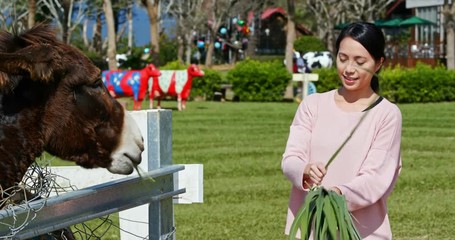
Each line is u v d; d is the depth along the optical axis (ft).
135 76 89.81
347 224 12.59
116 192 12.75
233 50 226.17
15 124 12.08
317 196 12.99
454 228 28.81
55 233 13.51
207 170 43.47
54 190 16.61
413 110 91.97
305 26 257.14
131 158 12.82
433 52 165.27
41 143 12.34
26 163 12.30
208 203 33.91
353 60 14.37
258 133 64.49
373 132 14.32
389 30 186.19
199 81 114.11
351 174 14.26
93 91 12.46
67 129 12.37
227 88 123.75
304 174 14.12
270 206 33.32
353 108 14.62
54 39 12.61
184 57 218.38
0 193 12.04
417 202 34.09
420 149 53.11
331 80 112.16
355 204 13.79
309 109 14.98
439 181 39.91
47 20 13.53
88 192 11.95
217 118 80.33
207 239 26.84
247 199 34.96
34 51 11.67
